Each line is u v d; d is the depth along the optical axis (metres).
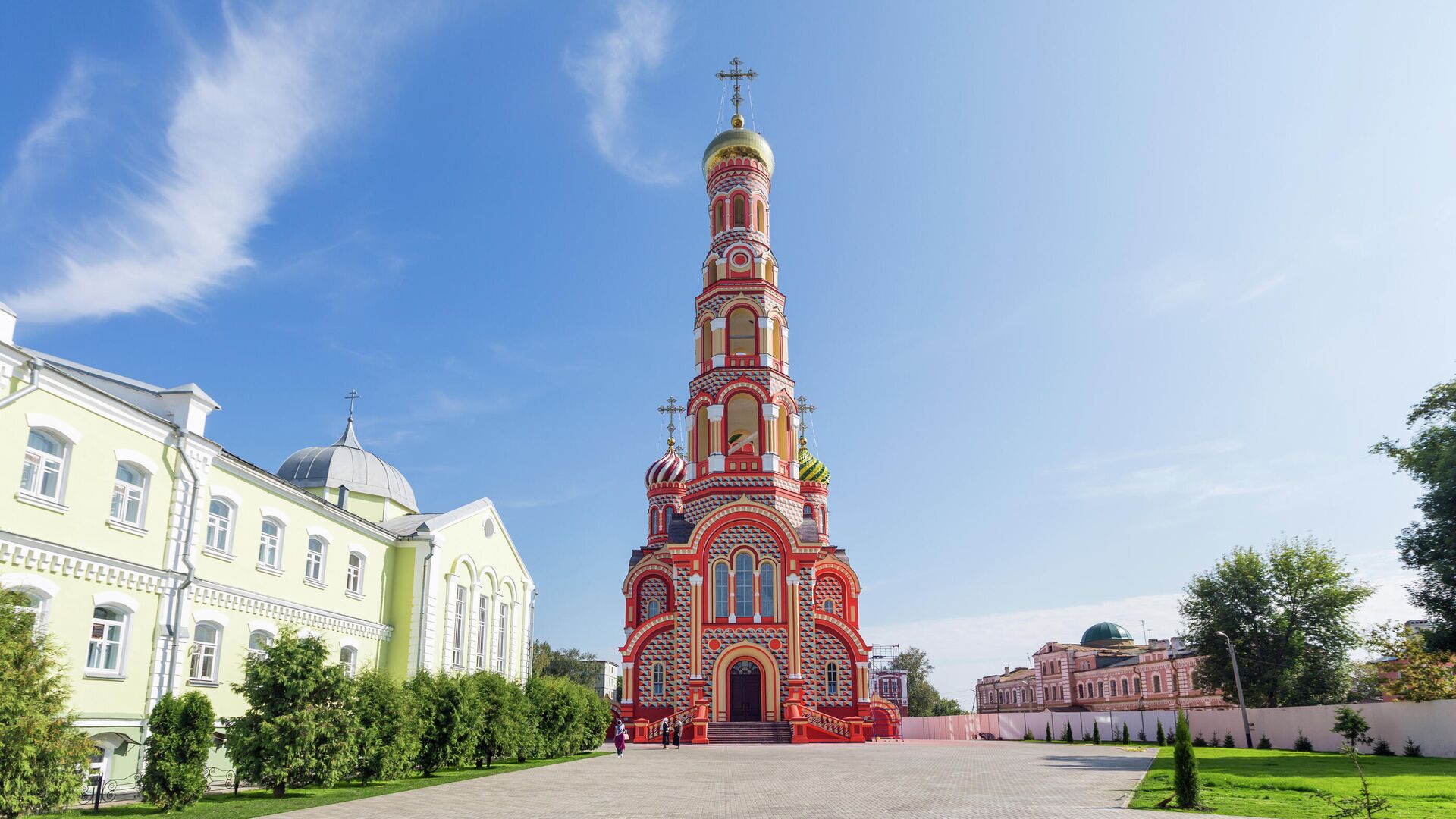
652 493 68.12
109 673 22.39
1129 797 21.25
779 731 48.59
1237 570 56.44
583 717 39.25
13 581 19.78
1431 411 35.00
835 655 51.34
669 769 30.09
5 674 16.28
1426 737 37.28
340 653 33.00
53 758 16.67
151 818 17.80
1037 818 17.47
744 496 53.34
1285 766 30.38
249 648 28.09
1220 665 56.03
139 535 23.47
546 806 19.55
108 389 25.48
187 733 19.50
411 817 17.64
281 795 22.00
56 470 21.27
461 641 39.50
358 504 41.72
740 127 61.09
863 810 18.89
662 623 52.41
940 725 74.75
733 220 59.59
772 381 55.53
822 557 58.12
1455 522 32.75
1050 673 114.75
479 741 30.66
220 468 27.02
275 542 29.98
